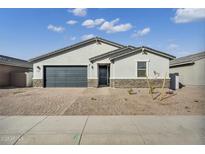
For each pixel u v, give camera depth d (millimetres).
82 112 9055
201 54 25078
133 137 5719
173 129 6426
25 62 33469
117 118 7863
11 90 19578
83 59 23297
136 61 20141
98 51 23781
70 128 6562
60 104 11094
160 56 20188
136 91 17641
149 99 12891
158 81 20109
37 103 11430
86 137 5727
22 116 8273
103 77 23172
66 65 23156
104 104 11039
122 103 11352
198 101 12031
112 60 20422
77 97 13891
